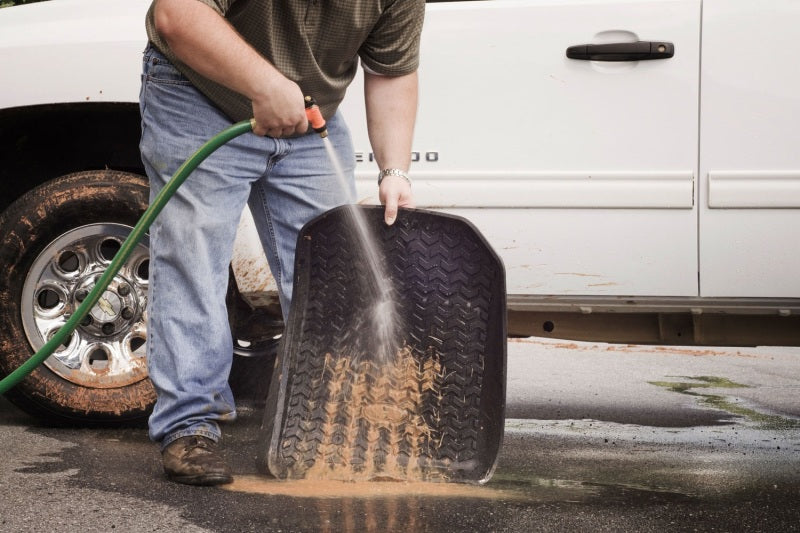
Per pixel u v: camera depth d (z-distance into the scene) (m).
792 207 3.69
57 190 3.94
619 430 4.35
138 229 2.85
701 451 3.88
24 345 3.93
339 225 3.12
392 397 3.18
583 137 3.77
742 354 7.22
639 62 3.74
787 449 3.94
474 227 3.08
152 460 3.45
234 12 2.91
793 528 2.82
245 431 4.07
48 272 3.97
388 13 3.11
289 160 3.22
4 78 3.94
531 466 3.56
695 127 3.72
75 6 4.04
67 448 3.63
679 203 3.72
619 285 3.79
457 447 3.13
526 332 4.00
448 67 3.83
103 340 4.00
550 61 3.79
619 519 2.86
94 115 4.16
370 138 3.28
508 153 3.81
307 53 2.99
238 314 4.12
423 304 3.17
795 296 3.72
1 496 3.00
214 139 2.78
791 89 3.68
